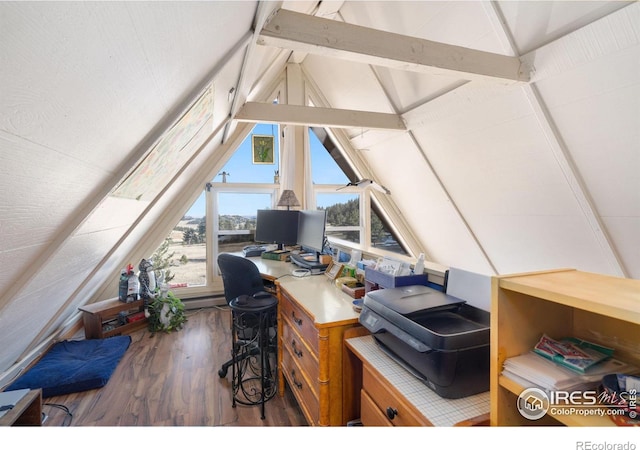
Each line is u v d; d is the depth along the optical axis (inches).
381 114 131.8
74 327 121.9
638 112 73.4
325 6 116.0
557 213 107.9
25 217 32.3
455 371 37.3
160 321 124.3
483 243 152.3
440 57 76.4
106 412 76.2
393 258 68.4
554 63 78.4
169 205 143.3
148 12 25.3
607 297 26.3
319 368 55.7
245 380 89.4
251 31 56.1
